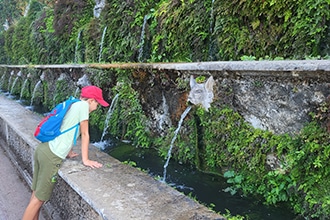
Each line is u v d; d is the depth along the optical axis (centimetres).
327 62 208
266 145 278
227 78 305
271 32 333
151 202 190
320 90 227
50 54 1050
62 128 244
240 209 281
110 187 214
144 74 429
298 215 255
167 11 481
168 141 411
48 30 1057
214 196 308
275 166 274
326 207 228
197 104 352
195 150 366
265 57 324
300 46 305
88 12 906
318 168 237
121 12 607
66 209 268
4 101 659
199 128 359
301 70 223
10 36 1600
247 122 301
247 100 292
